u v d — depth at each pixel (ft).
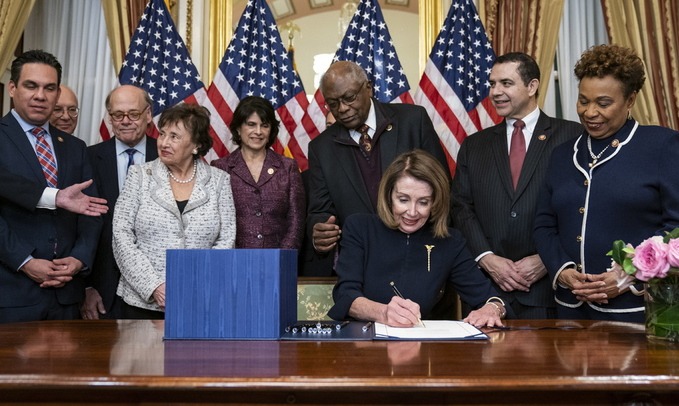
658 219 7.79
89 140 15.03
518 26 14.40
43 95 9.45
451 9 14.06
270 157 11.15
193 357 4.76
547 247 8.50
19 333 6.18
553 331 6.28
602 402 4.05
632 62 7.68
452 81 13.75
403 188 7.16
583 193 8.15
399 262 7.43
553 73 15.16
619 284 7.11
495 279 9.29
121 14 14.79
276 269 5.77
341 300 7.03
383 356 4.80
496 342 5.53
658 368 4.28
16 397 4.09
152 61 13.92
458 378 3.95
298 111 13.89
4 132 9.44
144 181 9.52
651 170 7.75
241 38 14.10
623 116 7.93
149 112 11.12
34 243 9.21
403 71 14.30
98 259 10.42
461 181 10.19
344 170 10.30
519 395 4.02
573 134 9.64
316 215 10.35
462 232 9.82
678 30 14.33
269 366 4.37
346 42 14.34
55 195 9.00
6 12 14.05
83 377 4.01
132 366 4.37
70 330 6.42
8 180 9.00
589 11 15.26
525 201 9.45
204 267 5.82
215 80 13.87
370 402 4.01
